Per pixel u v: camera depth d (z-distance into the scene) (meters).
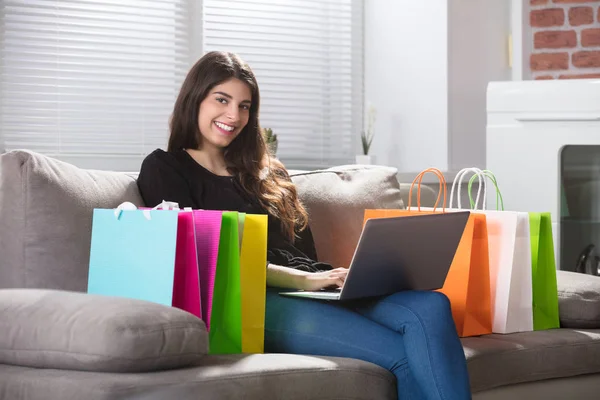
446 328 2.38
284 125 4.94
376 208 3.41
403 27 5.00
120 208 2.47
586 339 2.97
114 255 2.45
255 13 4.84
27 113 4.20
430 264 2.61
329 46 5.09
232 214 2.44
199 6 4.62
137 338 2.02
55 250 2.59
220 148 3.09
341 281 2.68
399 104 5.03
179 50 4.58
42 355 2.11
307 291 2.71
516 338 2.89
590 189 4.13
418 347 2.37
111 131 4.40
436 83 4.84
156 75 4.51
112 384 1.95
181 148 3.07
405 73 4.99
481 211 3.11
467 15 4.90
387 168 3.59
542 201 4.17
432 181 4.68
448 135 4.80
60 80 4.27
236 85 3.02
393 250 2.43
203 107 3.02
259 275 2.55
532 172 4.18
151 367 2.06
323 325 2.57
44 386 2.03
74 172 2.71
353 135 5.18
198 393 2.01
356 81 5.18
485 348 2.72
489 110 4.27
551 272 3.14
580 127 4.07
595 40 4.89
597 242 4.15
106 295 2.30
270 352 2.70
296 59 4.99
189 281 2.36
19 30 4.16
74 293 2.28
